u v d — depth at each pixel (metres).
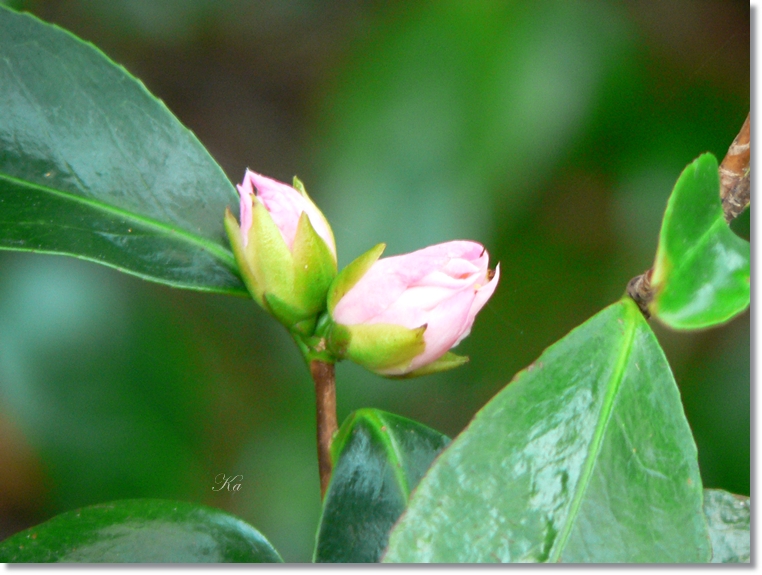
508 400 0.44
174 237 0.47
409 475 0.46
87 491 0.52
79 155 0.47
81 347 0.52
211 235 0.47
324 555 0.45
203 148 0.48
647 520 0.44
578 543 0.44
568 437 0.44
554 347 0.45
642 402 0.44
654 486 0.44
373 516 0.46
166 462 0.52
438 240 0.52
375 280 0.46
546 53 0.52
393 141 0.52
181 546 0.47
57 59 0.47
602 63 0.52
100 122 0.47
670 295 0.44
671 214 0.44
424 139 0.52
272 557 0.47
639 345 0.45
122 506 0.47
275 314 0.46
